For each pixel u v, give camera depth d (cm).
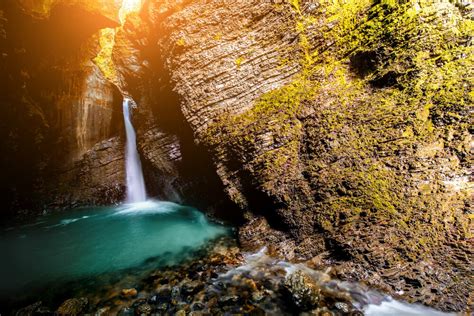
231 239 682
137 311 428
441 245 410
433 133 500
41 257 714
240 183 716
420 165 483
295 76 724
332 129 605
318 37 709
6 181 1094
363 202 496
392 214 461
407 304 384
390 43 592
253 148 678
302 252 523
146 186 1223
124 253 684
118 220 991
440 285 382
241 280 485
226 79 783
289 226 579
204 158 830
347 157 561
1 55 970
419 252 414
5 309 479
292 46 737
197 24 840
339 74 668
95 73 1295
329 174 563
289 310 402
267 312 402
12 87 1052
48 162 1181
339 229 496
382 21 614
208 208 888
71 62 1243
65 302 461
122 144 1273
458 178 451
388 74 586
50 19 1058
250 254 577
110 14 1160
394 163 507
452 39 536
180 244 696
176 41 862
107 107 1285
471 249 389
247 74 766
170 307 434
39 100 1161
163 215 1003
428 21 560
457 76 511
